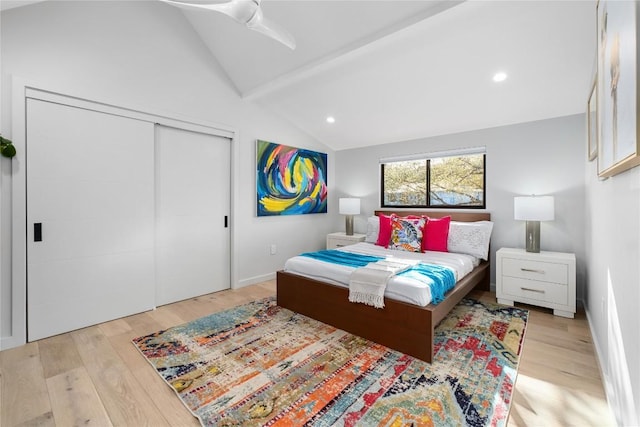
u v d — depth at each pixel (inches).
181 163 125.6
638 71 33.9
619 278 52.8
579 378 69.5
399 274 92.2
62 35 93.3
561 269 106.7
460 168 151.4
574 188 119.0
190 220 129.2
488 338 89.7
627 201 47.0
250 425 55.8
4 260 84.9
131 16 108.8
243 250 146.9
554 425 55.3
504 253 118.7
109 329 98.5
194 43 126.9
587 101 105.6
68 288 96.2
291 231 171.5
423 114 137.8
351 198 177.3
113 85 104.0
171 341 89.7
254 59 123.7
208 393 65.2
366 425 55.2
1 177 83.7
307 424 55.9
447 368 74.0
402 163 171.3
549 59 93.2
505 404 60.7
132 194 109.7
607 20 50.8
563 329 95.8
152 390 66.6
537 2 74.2
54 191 92.7
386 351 82.8
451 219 148.4
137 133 110.6
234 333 94.8
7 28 83.7
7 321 85.7
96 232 101.6
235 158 141.6
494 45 91.0
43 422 56.8
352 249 138.3
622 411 48.6
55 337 92.6
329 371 73.2
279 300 117.6
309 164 178.5
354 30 94.3
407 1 81.0
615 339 55.4
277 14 99.3
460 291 98.7
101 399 63.4
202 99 129.3
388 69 110.4
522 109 121.9
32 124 88.4
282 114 161.3
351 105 141.8
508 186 134.7
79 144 97.3
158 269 119.6
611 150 49.3
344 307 95.0
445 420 56.2
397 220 140.8
